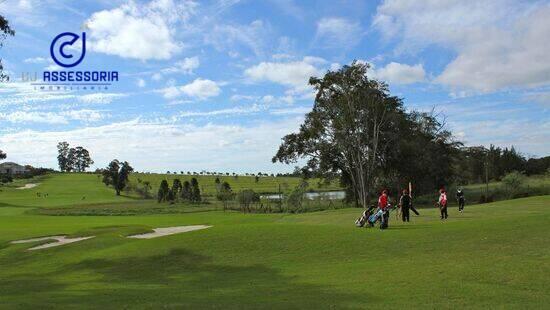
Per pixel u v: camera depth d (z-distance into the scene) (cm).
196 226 3600
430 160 6969
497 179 10381
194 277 1852
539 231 2100
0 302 1399
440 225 2575
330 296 1357
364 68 6731
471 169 10312
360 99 6675
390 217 3444
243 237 2395
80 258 2320
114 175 11981
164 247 2309
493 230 2212
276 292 1471
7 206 8375
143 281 1825
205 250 2225
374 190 7231
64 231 3453
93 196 11519
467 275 1523
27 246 2723
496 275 1500
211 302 1330
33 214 6456
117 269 2062
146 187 11650
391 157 7038
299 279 1680
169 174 18938
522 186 6969
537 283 1391
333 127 6781
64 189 13388
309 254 2080
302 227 2638
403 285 1446
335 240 2266
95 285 1762
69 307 1284
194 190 9156
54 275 2055
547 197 4775
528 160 10994
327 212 4700
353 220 3478
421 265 1734
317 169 7181
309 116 6969
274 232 2481
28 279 1975
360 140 6725
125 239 2775
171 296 1454
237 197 7788
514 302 1204
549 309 1135
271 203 7719
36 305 1320
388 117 6812
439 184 7331
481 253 1839
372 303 1245
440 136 7419
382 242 2178
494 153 10575
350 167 6931
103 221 4819
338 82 6706
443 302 1225
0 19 2300
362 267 1792
